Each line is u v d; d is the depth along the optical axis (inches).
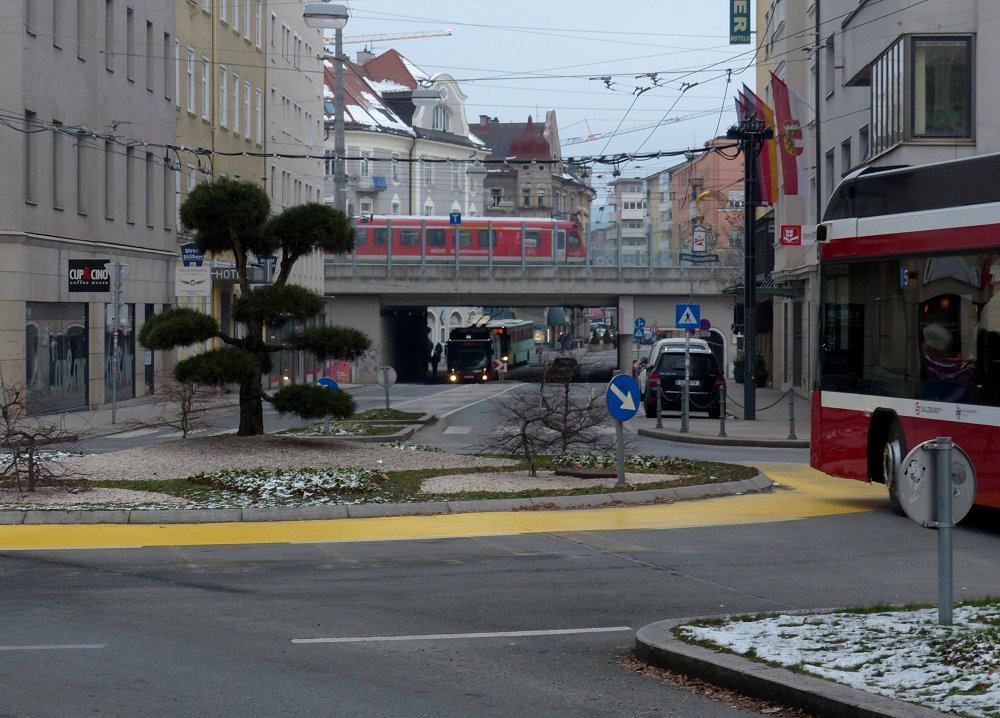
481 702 283.0
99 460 775.1
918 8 1110.4
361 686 297.3
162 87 1879.9
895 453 637.3
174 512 606.2
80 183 1579.7
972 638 304.0
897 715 244.2
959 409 586.2
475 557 504.4
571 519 627.5
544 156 5610.2
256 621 374.9
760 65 2495.1
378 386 2677.2
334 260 2807.6
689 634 327.3
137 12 1758.1
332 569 473.4
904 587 436.1
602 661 325.1
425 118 4463.6
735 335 2817.4
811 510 669.9
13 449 667.4
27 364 1397.6
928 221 615.5
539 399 808.9
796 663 290.7
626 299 2837.1
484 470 786.2
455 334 3078.2
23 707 274.7
